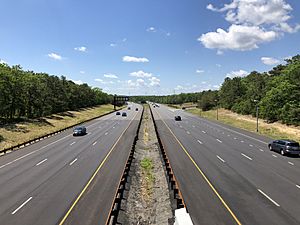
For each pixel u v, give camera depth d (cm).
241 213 1802
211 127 6944
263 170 2834
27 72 9094
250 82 13600
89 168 2917
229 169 2866
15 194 2136
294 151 3491
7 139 4941
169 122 8194
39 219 1712
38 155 3575
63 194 2138
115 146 4234
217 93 14862
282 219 1717
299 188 2281
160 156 3553
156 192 2327
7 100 7056
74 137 5175
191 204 1945
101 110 14612
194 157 3431
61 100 10644
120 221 1739
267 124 7488
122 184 2231
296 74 7700
